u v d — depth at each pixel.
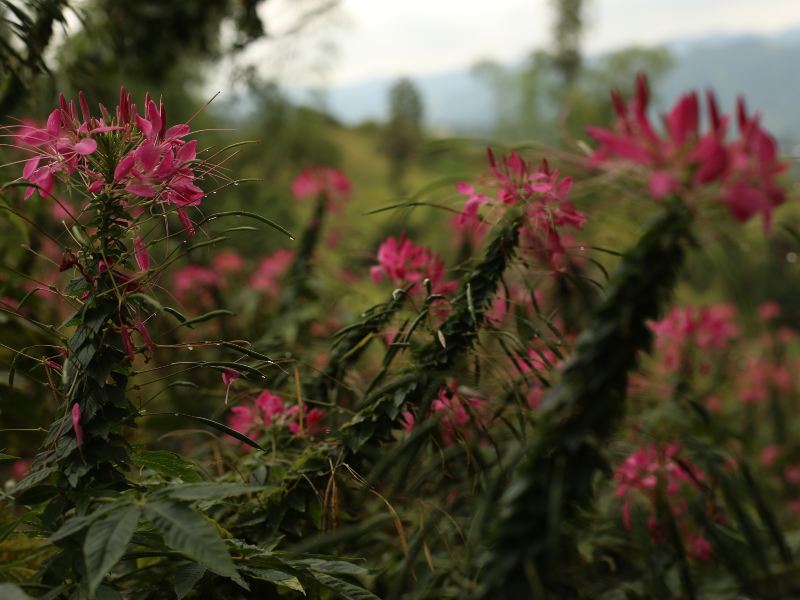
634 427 1.52
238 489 0.85
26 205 1.95
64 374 0.96
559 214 1.08
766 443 4.03
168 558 1.02
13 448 1.78
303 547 1.04
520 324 1.21
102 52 3.13
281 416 1.50
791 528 3.12
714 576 1.92
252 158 7.72
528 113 26.58
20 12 1.59
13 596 0.74
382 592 1.48
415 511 1.49
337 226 2.99
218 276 3.33
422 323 1.29
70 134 1.03
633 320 0.77
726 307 2.97
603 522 1.75
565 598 0.82
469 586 1.23
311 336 2.46
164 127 1.00
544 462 0.78
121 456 0.99
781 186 0.73
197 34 3.61
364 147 35.97
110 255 1.02
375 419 1.21
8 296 1.72
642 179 0.79
